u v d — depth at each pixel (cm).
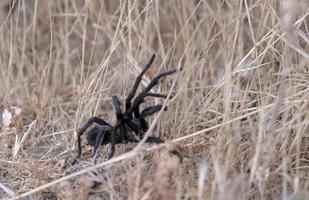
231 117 789
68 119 968
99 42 1104
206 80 948
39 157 859
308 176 725
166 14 1102
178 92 855
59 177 777
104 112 974
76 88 1038
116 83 1015
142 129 766
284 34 794
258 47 874
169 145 689
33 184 762
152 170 739
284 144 739
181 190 648
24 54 1052
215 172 650
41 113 950
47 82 1000
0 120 964
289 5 682
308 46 852
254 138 755
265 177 679
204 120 853
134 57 970
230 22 885
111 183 682
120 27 988
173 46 941
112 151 730
